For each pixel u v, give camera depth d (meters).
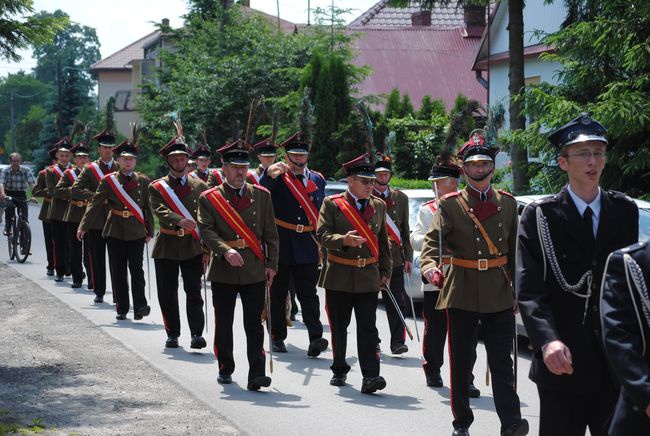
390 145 10.73
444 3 18.53
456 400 7.12
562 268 5.12
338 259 8.70
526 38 26.06
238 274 8.69
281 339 10.58
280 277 10.42
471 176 7.29
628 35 14.18
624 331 4.16
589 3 15.27
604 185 14.85
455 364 7.17
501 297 7.18
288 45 33.03
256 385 8.60
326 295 8.83
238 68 32.28
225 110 32.22
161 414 7.60
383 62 39.97
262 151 11.92
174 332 10.55
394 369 9.63
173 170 10.66
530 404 8.24
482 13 41.44
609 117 13.66
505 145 15.80
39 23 9.48
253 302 8.73
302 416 7.73
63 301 13.64
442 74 39.56
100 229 13.42
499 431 7.36
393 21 47.12
